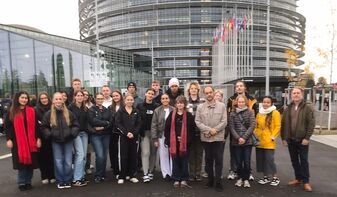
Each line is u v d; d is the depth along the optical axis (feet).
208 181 22.82
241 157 22.86
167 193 21.56
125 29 348.79
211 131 21.80
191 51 343.67
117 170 25.58
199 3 331.16
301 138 22.16
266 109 23.39
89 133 24.35
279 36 331.36
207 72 347.56
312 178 24.68
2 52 75.31
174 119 23.20
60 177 23.07
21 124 22.21
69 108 24.03
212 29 338.13
